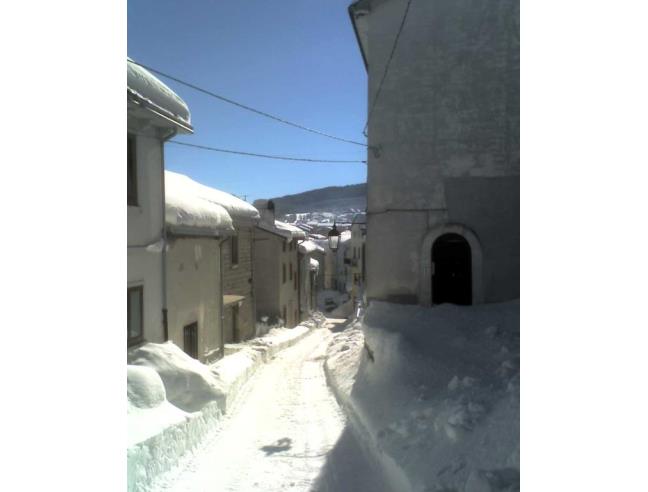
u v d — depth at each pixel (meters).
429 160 10.17
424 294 10.13
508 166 10.05
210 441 7.70
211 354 13.03
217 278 13.81
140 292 9.07
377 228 10.49
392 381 8.15
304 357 17.73
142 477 5.46
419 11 10.20
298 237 29.28
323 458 6.86
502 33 10.03
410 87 10.23
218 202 16.73
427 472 5.04
